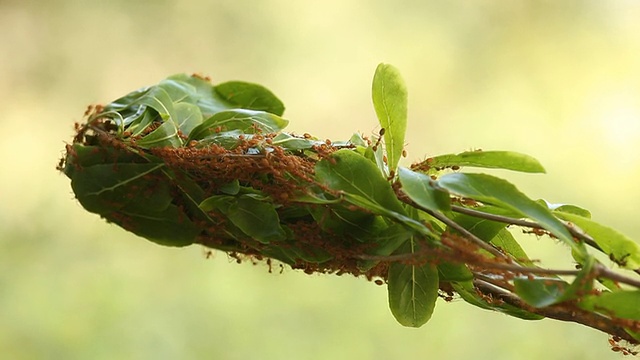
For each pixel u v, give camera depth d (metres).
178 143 1.39
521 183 2.89
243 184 1.37
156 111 1.42
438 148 3.08
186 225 1.41
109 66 3.18
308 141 1.36
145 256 2.83
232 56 3.21
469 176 1.30
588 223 1.30
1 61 3.13
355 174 1.33
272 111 1.51
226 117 1.39
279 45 3.23
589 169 2.98
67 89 3.15
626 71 3.17
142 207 1.40
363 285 2.72
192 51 3.21
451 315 2.62
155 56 3.20
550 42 3.24
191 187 1.38
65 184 2.98
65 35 3.19
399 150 1.35
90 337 2.57
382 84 1.35
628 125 3.06
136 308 2.66
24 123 3.08
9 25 3.17
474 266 1.33
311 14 3.27
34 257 2.81
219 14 3.24
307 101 3.15
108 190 1.40
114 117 1.40
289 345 2.55
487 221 1.34
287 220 1.37
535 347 2.53
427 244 1.31
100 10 3.22
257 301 2.69
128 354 2.54
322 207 1.34
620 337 1.30
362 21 3.27
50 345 2.54
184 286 2.74
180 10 3.23
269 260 1.43
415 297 1.35
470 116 3.13
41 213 2.91
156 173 1.39
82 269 2.78
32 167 3.00
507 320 2.60
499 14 3.27
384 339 2.57
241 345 2.56
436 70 3.21
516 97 3.16
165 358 2.54
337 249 1.35
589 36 3.24
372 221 1.34
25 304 2.63
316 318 2.62
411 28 3.26
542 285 1.29
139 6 3.23
